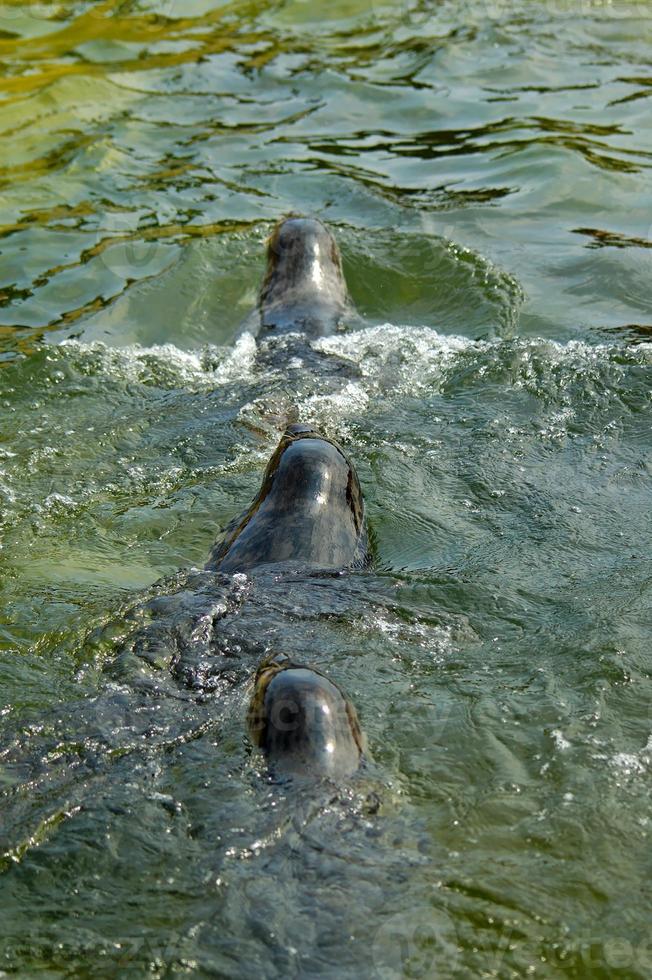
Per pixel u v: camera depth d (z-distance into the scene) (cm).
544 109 1545
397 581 690
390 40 1803
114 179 1390
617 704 575
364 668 601
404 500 794
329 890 447
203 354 1055
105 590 699
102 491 828
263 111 1577
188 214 1311
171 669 599
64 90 1616
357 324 1104
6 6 1920
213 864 464
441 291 1145
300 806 482
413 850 471
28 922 450
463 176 1384
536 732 554
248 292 1180
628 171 1369
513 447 861
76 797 507
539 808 503
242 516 755
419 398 947
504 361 978
